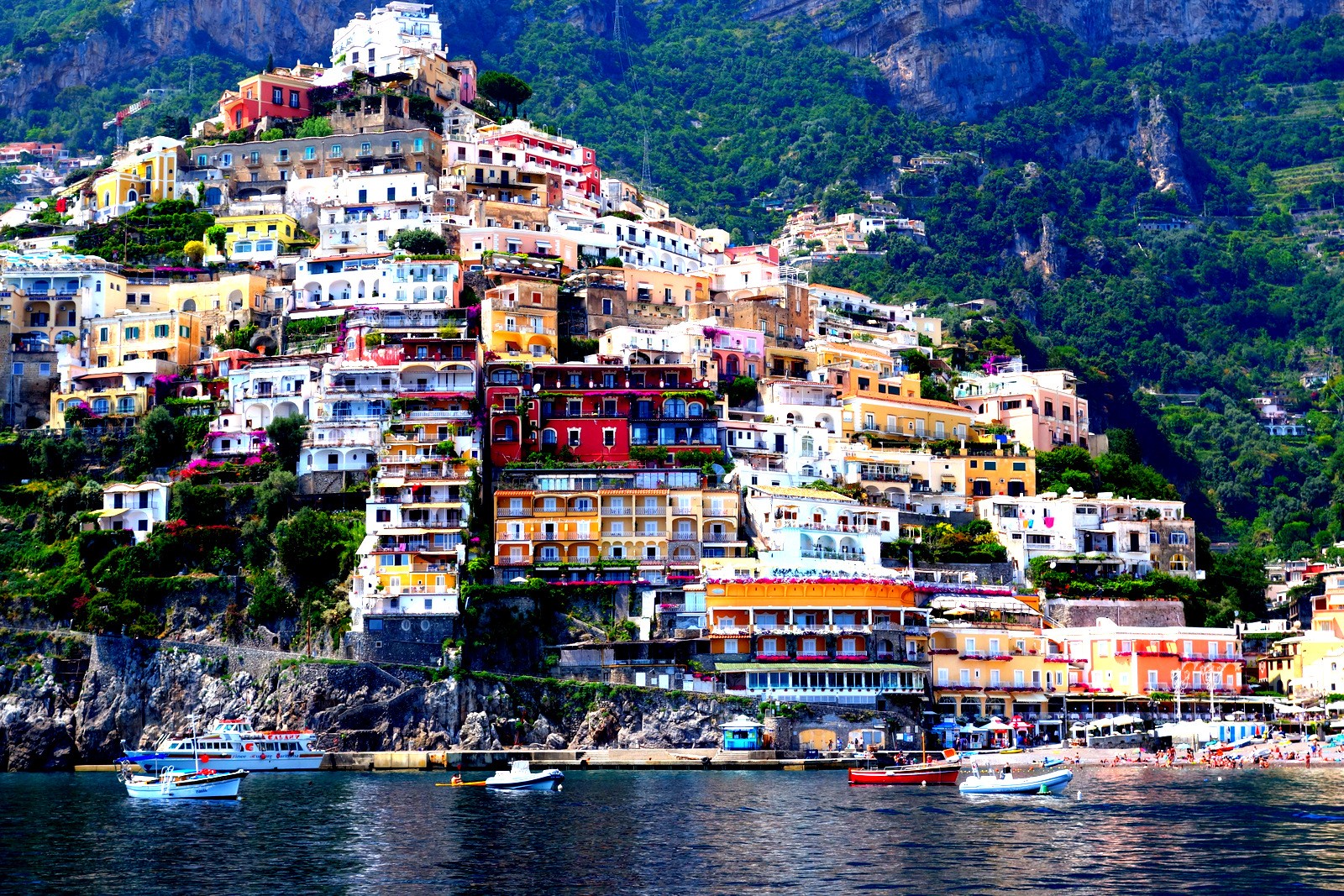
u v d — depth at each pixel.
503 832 145.50
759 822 151.25
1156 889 123.88
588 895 121.69
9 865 132.12
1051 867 131.50
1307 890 123.38
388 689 199.88
